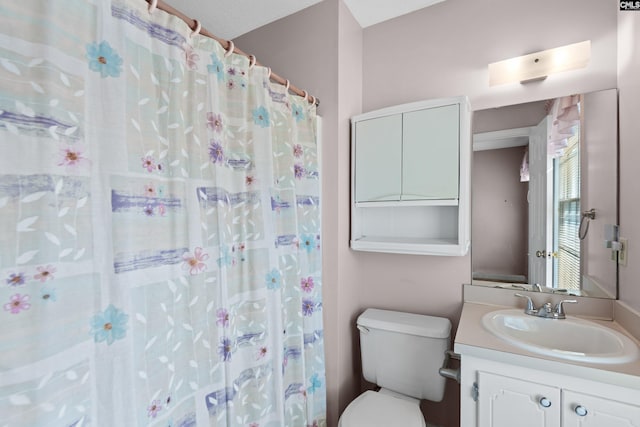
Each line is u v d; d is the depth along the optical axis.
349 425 1.19
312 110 1.43
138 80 0.71
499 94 1.43
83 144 0.60
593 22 1.24
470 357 1.01
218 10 1.57
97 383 0.61
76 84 0.59
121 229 0.66
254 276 1.05
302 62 1.58
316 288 1.40
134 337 0.69
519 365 0.92
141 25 0.71
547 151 1.33
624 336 1.01
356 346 1.73
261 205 1.07
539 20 1.34
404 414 1.26
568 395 0.87
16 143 0.51
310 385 1.35
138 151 0.71
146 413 0.71
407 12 1.64
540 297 1.34
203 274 0.87
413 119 1.43
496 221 1.45
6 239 0.50
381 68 1.73
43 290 0.54
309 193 1.40
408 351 1.43
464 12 1.51
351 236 1.61
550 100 1.33
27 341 0.52
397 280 1.70
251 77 1.07
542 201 1.34
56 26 0.55
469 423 1.02
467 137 1.34
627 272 1.09
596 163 1.22
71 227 0.58
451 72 1.54
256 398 1.05
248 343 1.05
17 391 0.50
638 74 1.03
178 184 0.80
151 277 0.73
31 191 0.53
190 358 0.83
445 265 1.57
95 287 0.62
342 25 1.53
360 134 1.56
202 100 0.88
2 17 0.50
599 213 1.21
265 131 1.09
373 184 1.53
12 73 0.51
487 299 1.47
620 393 0.81
